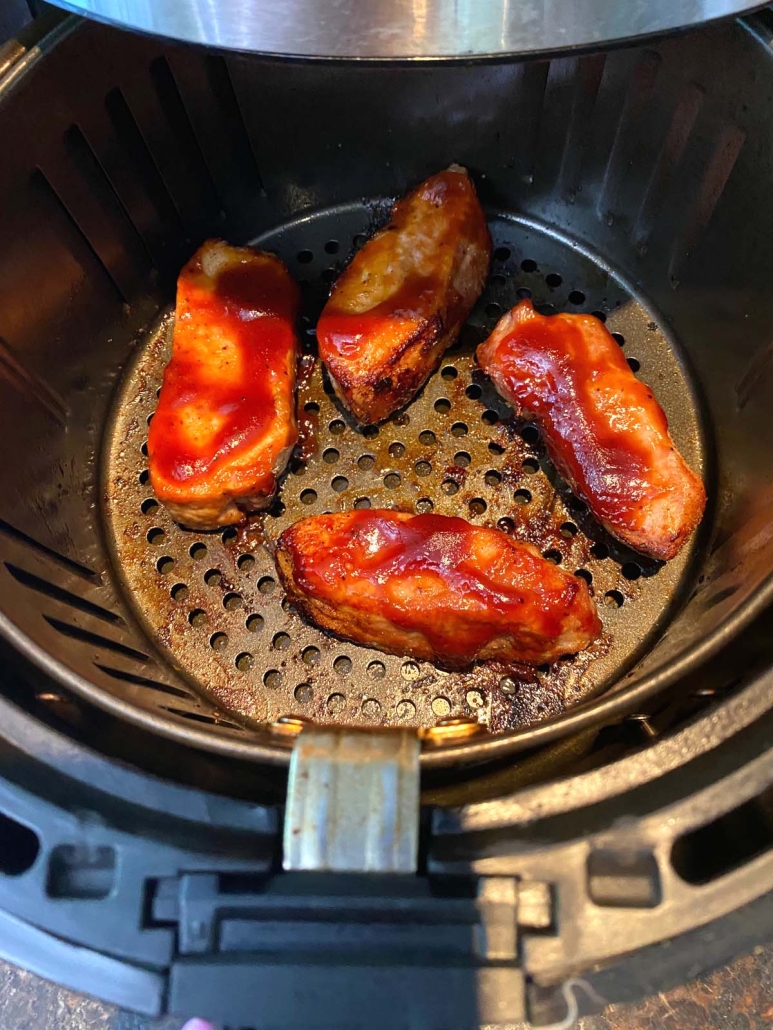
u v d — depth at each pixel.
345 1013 0.16
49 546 0.26
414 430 0.30
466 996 0.16
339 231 0.34
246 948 0.17
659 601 0.27
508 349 0.27
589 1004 0.17
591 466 0.26
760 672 0.18
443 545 0.24
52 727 0.19
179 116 0.29
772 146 0.24
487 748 0.20
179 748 0.22
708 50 0.24
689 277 0.30
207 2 0.17
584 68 0.28
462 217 0.29
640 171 0.30
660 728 0.22
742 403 0.28
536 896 0.17
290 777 0.16
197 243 0.33
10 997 0.27
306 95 0.30
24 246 0.25
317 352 0.32
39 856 0.18
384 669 0.27
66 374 0.29
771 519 0.24
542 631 0.24
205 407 0.27
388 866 0.16
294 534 0.25
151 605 0.28
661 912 0.17
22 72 0.23
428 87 0.30
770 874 0.17
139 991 0.17
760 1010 0.26
